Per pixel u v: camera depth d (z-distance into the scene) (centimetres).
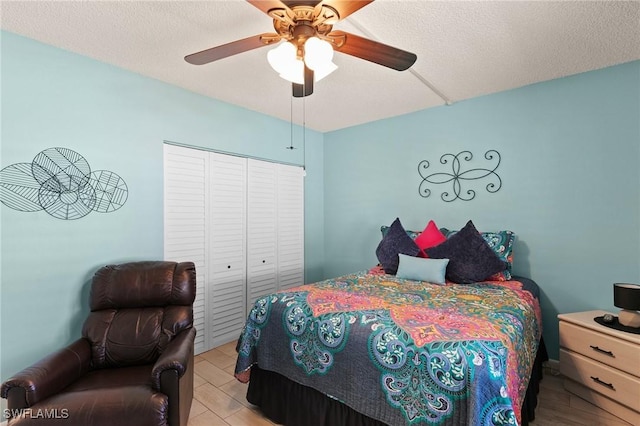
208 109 300
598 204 244
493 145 295
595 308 245
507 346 140
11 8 169
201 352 293
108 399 146
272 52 145
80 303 220
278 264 370
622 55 221
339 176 414
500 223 292
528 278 274
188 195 285
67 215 215
